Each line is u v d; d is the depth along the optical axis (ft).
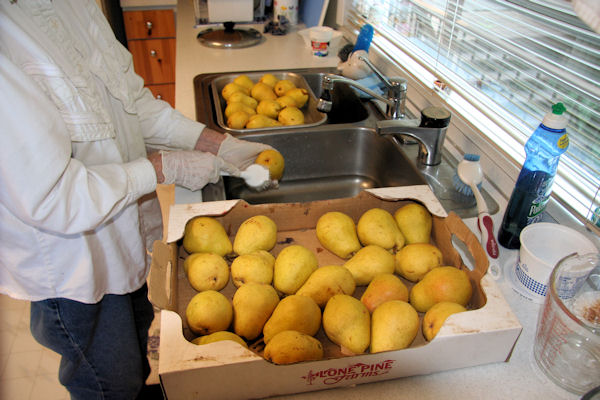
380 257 2.30
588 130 2.60
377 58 5.22
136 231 3.15
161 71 9.22
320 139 4.07
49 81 2.37
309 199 4.08
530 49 2.92
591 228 2.54
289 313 1.94
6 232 2.58
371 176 4.19
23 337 5.67
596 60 2.47
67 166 2.28
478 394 1.82
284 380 1.73
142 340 3.73
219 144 3.60
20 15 2.32
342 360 1.69
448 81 3.87
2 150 1.99
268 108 4.37
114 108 3.10
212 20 6.86
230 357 1.66
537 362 1.94
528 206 2.43
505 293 2.30
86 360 3.23
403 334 1.89
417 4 4.40
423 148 3.39
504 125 3.22
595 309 2.05
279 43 6.17
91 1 3.01
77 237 2.70
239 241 2.43
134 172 2.67
